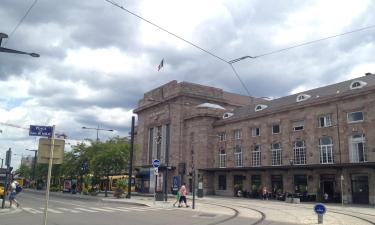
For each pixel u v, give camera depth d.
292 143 47.34
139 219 19.72
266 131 51.34
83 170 62.28
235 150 56.59
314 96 47.62
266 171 49.66
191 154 63.00
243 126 55.53
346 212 25.70
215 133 61.12
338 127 42.03
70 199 41.88
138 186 70.50
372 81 41.22
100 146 54.12
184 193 29.66
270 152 50.25
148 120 76.69
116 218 20.16
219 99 69.75
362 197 38.38
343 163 37.88
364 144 39.38
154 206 29.98
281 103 53.16
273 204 34.19
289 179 46.38
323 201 40.75
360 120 40.22
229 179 56.12
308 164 43.34
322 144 43.75
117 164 49.88
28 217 20.44
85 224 17.20
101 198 42.53
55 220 18.92
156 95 74.06
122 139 53.47
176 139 66.38
